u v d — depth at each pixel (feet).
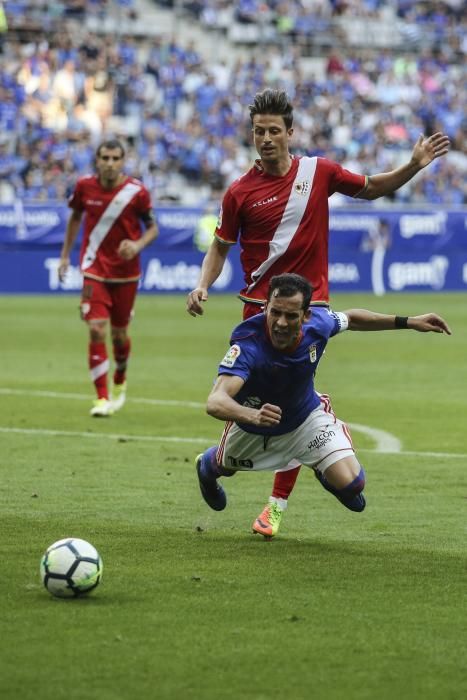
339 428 76.18
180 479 101.09
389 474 104.83
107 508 88.28
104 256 141.79
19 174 382.01
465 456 114.42
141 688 48.16
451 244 395.75
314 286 80.28
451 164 441.68
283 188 79.15
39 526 81.30
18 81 402.31
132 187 142.41
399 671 50.70
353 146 438.81
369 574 68.44
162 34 454.40
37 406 148.36
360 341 257.14
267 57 463.01
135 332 262.26
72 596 61.77
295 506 90.89
